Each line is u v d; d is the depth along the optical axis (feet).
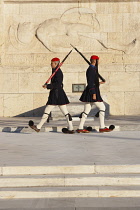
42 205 18.24
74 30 65.41
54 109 51.67
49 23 65.46
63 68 63.93
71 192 19.42
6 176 21.01
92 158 24.09
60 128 39.17
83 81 63.77
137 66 63.57
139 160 23.20
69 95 61.16
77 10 65.92
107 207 17.90
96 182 20.35
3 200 19.07
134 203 18.45
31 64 64.95
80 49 65.31
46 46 65.00
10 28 65.62
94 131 38.88
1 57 64.39
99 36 65.51
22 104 61.41
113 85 63.62
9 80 63.62
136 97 62.23
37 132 38.14
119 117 55.72
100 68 63.72
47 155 25.43
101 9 66.03
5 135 36.70
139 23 65.77
